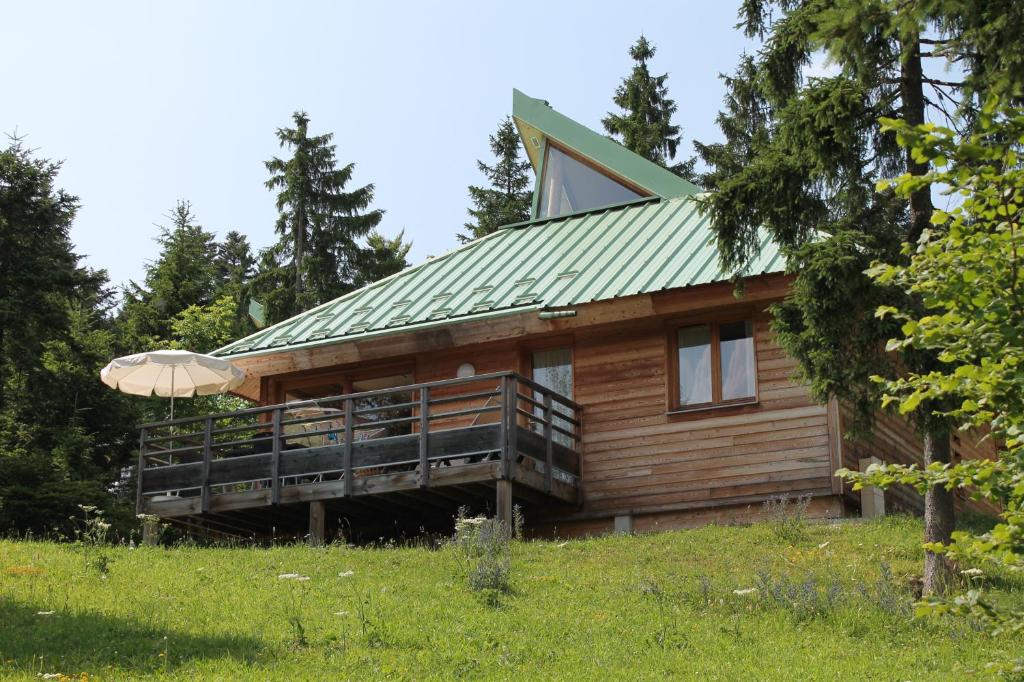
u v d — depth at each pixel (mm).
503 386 19328
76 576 14414
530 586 14641
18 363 31672
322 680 10406
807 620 12930
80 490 27734
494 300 22375
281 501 20547
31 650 10891
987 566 14328
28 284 31406
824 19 13992
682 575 15195
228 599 13367
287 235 48094
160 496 22359
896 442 21719
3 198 31719
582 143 27094
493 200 51594
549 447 20250
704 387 21047
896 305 14094
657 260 22062
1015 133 8070
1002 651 11602
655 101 50031
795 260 14750
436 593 14023
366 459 20047
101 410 34531
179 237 42750
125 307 41469
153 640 11391
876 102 14758
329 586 14344
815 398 15062
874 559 15555
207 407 36000
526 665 11227
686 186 25672
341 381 24062
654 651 11797
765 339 20578
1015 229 8195
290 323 24734
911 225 14875
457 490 19938
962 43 14055
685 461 20703
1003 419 8180
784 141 15406
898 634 12375
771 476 19953
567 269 23016
